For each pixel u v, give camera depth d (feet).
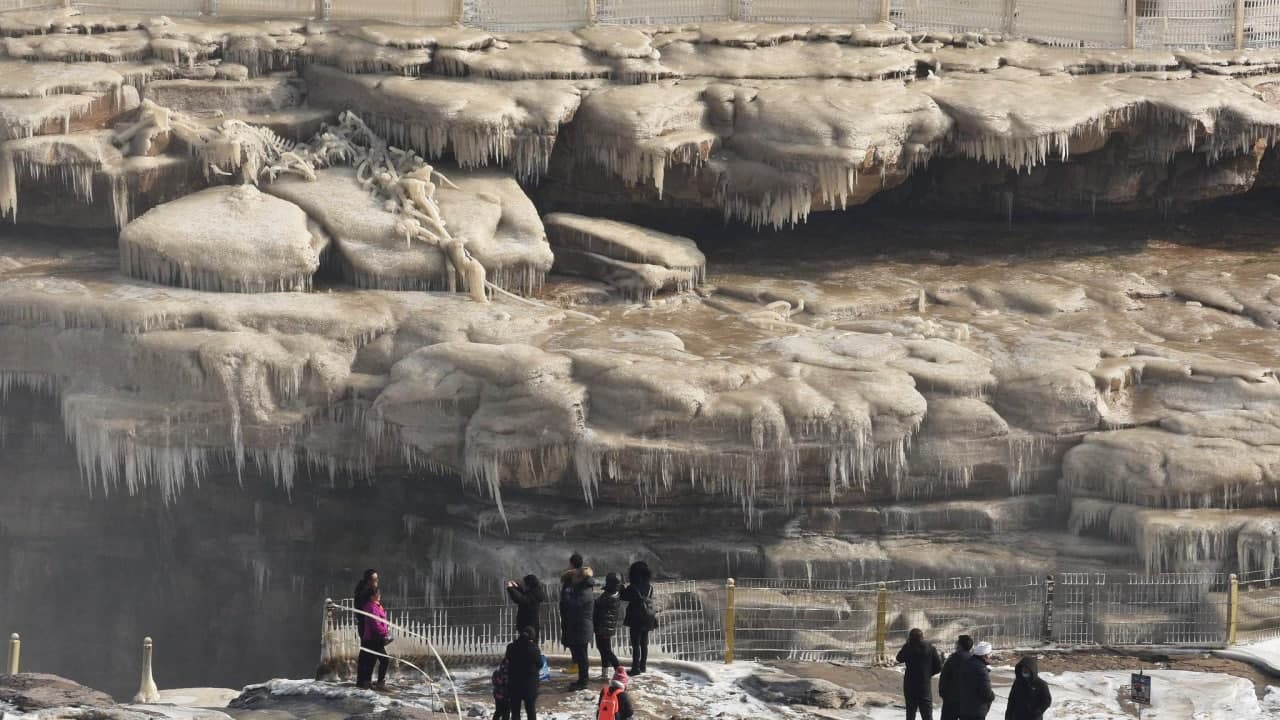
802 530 392.27
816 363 402.11
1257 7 505.66
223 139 449.48
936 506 392.27
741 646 367.45
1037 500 391.86
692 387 382.22
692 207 486.38
